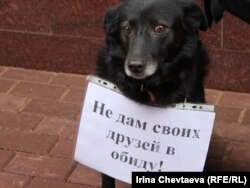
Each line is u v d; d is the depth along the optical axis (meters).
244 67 2.91
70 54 3.07
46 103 2.88
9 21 3.07
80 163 2.40
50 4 3.00
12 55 3.14
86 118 2.23
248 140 2.65
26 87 2.99
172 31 2.17
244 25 2.83
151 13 2.15
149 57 2.14
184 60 2.22
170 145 2.21
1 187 2.44
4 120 2.76
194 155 2.20
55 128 2.72
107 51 2.27
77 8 2.98
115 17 2.24
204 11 2.26
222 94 2.95
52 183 2.46
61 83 3.03
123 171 2.25
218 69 2.95
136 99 2.20
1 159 2.56
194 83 2.26
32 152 2.59
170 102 2.20
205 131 2.18
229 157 2.57
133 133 2.22
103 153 2.25
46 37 3.07
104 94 2.21
